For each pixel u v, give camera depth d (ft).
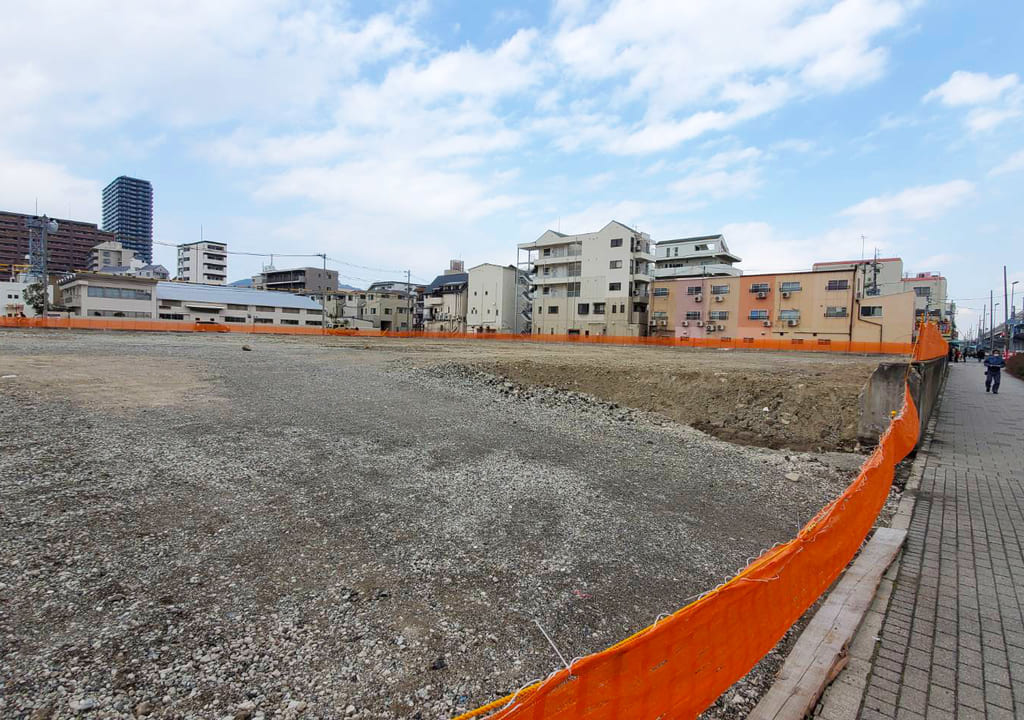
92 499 15.07
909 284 198.29
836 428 36.32
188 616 10.09
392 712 8.03
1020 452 25.84
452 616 10.75
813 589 10.34
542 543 14.55
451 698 8.40
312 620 10.29
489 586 12.05
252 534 13.84
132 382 35.35
